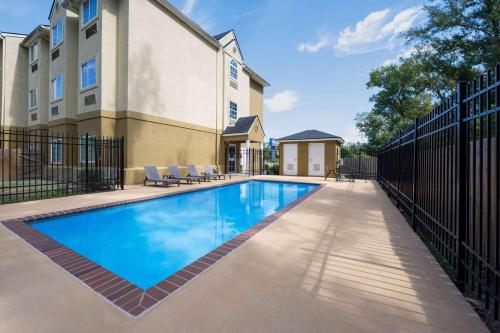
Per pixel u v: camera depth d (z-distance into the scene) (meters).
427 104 22.84
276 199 10.47
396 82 23.11
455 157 3.09
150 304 2.32
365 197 8.88
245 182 15.01
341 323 2.05
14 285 2.68
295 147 20.56
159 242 5.30
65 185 11.48
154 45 13.18
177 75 14.72
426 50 16.34
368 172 18.58
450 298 2.46
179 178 12.63
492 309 2.35
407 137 6.09
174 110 14.51
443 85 17.56
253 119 19.80
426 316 2.16
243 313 2.17
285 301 2.36
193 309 2.23
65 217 6.09
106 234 5.79
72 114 15.00
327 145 19.44
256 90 26.16
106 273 2.99
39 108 17.47
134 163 12.16
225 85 19.50
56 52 15.65
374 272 3.00
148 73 12.86
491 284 2.29
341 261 3.32
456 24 14.47
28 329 1.98
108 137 12.03
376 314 2.18
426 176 4.42
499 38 13.34
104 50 11.81
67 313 2.19
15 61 18.86
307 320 2.08
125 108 11.88
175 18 14.53
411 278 2.86
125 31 11.98
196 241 5.39
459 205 2.83
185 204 9.09
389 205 7.37
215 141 18.47
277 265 3.18
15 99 18.81
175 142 14.62
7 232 4.52
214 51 18.30
